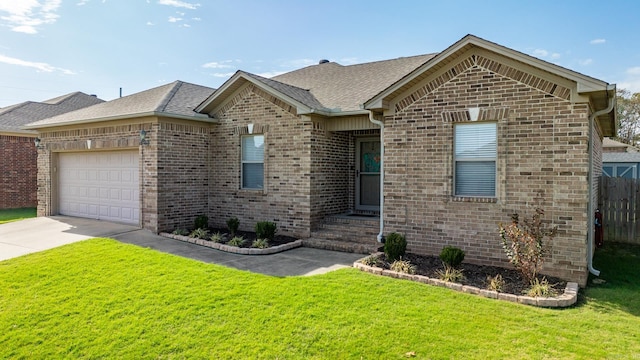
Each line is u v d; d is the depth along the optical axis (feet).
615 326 17.92
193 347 16.55
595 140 33.86
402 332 17.11
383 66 48.60
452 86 28.81
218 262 28.78
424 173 30.01
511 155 26.71
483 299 21.18
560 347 15.83
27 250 32.17
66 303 21.35
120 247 32.30
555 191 25.27
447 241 29.14
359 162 42.80
